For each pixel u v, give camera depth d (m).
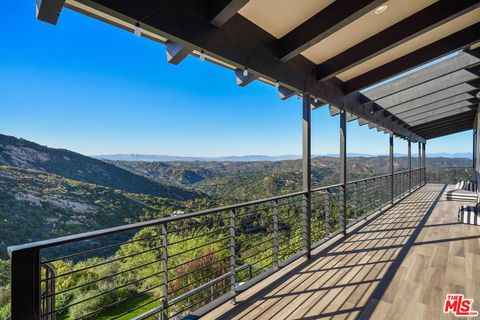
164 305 1.76
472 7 2.14
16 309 1.12
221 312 2.07
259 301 2.22
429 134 11.70
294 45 2.41
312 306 2.13
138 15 1.47
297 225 3.29
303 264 3.01
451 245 3.57
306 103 3.21
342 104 4.05
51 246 1.21
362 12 1.95
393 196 7.00
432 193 9.20
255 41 2.30
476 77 4.27
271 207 2.83
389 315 1.99
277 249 2.84
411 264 2.95
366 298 2.24
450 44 2.99
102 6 1.34
